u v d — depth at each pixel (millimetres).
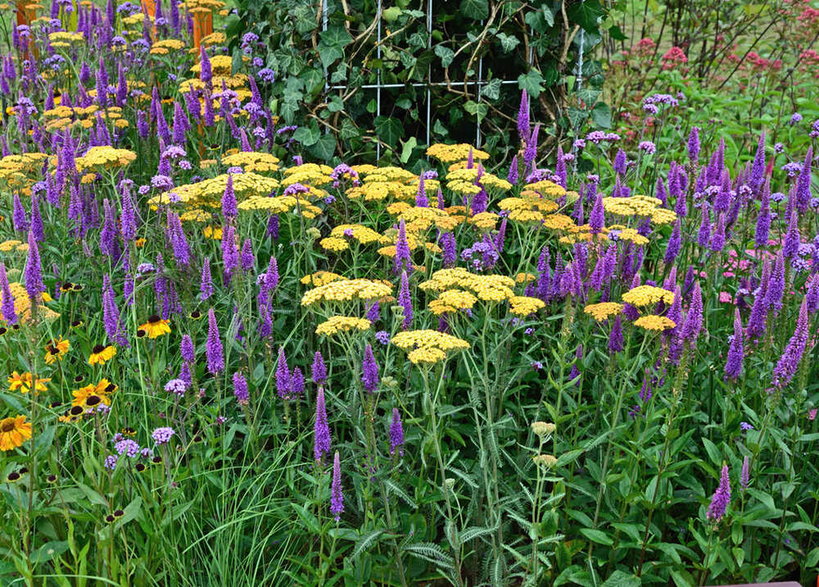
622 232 3848
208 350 3350
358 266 4348
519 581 3496
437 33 5547
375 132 5621
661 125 5691
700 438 3775
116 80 6926
